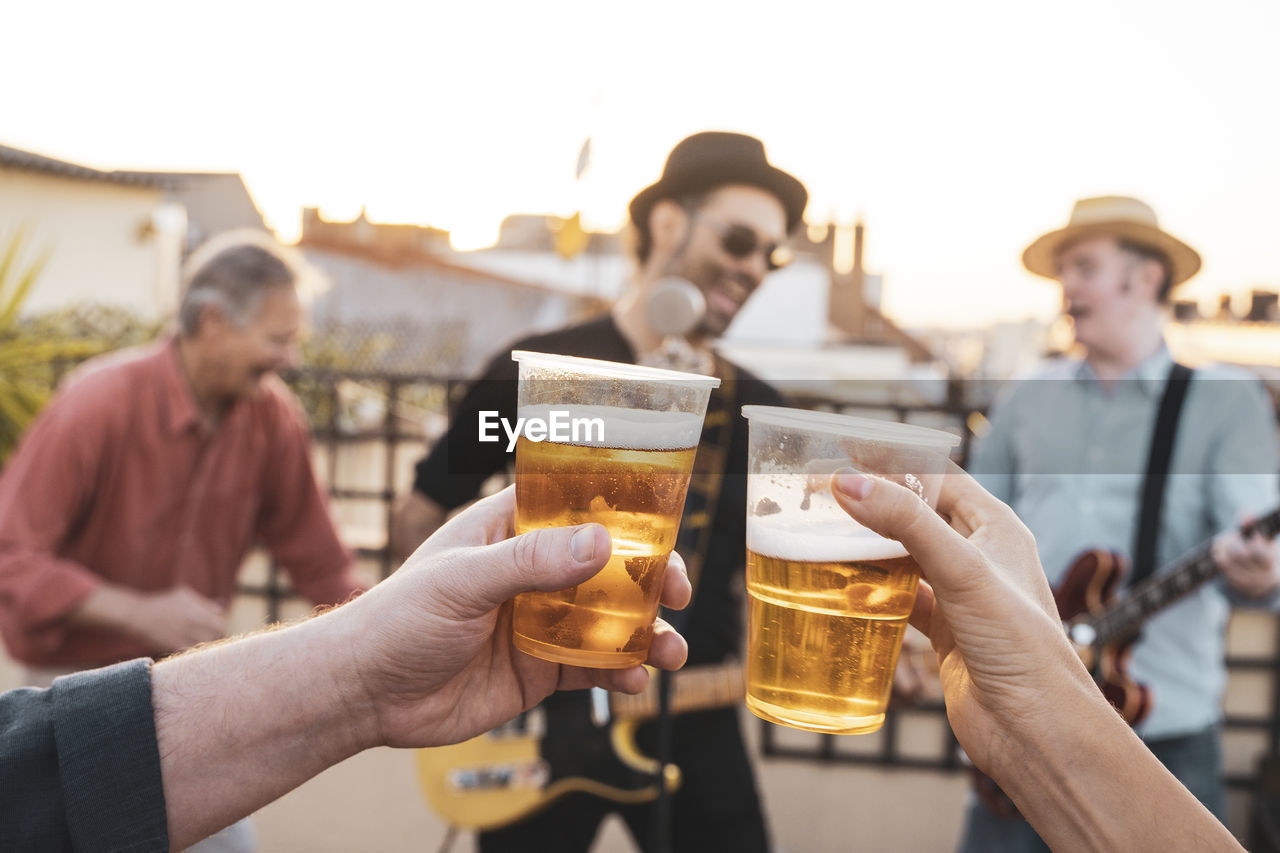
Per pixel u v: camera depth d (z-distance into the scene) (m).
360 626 0.88
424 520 2.16
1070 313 2.54
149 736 0.83
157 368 2.30
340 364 7.62
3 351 4.67
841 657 0.84
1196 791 2.33
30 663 2.17
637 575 0.85
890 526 0.79
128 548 2.32
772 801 3.05
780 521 0.85
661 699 1.72
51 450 2.18
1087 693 0.83
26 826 0.79
